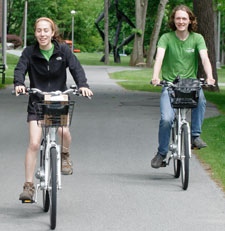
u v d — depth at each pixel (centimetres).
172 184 1297
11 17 16062
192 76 1308
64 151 1161
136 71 7581
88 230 960
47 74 1060
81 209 1088
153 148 1772
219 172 1405
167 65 1306
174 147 1288
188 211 1080
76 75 1062
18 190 1229
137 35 9162
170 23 1288
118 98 3644
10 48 12656
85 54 13825
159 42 1288
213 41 4400
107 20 9619
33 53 1054
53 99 985
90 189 1244
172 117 1291
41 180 1047
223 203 1138
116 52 10038
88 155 1639
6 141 1877
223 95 4106
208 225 995
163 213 1064
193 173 1409
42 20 1042
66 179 1336
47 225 987
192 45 1286
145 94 4038
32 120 1058
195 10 4356
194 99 1241
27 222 1004
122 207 1103
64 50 1062
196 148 1366
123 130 2158
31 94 1058
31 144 1053
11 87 4341
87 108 2973
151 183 1305
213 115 2788
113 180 1331
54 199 959
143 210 1083
